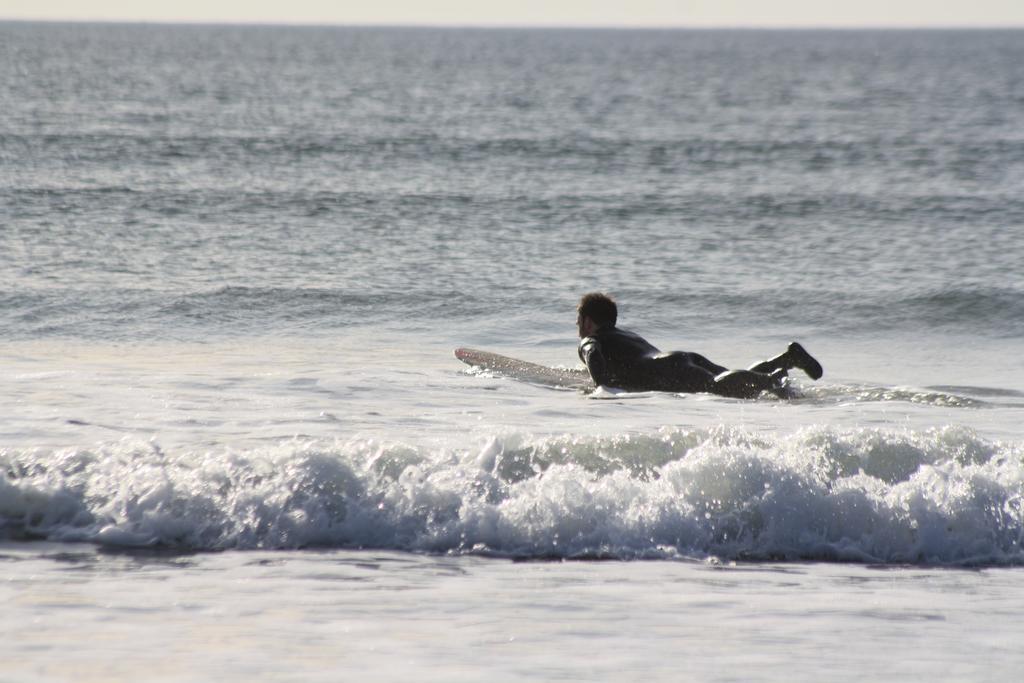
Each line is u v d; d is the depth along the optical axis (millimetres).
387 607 18297
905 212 102625
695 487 23562
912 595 19938
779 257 78062
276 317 54938
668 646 16703
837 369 47469
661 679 15312
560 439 26094
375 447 25125
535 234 86000
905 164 152250
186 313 54688
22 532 22125
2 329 50219
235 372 40219
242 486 23109
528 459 25234
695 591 19781
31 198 92938
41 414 30609
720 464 23922
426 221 90562
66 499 22797
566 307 59094
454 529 22438
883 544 22812
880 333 56312
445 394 36688
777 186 123438
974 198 113500
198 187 105562
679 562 21750
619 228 90312
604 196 110000
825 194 116062
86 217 85062
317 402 34219
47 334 49594
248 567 20516
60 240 74812
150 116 198125
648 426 31719
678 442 26391
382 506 22812
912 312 59719
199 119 195375
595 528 22609
